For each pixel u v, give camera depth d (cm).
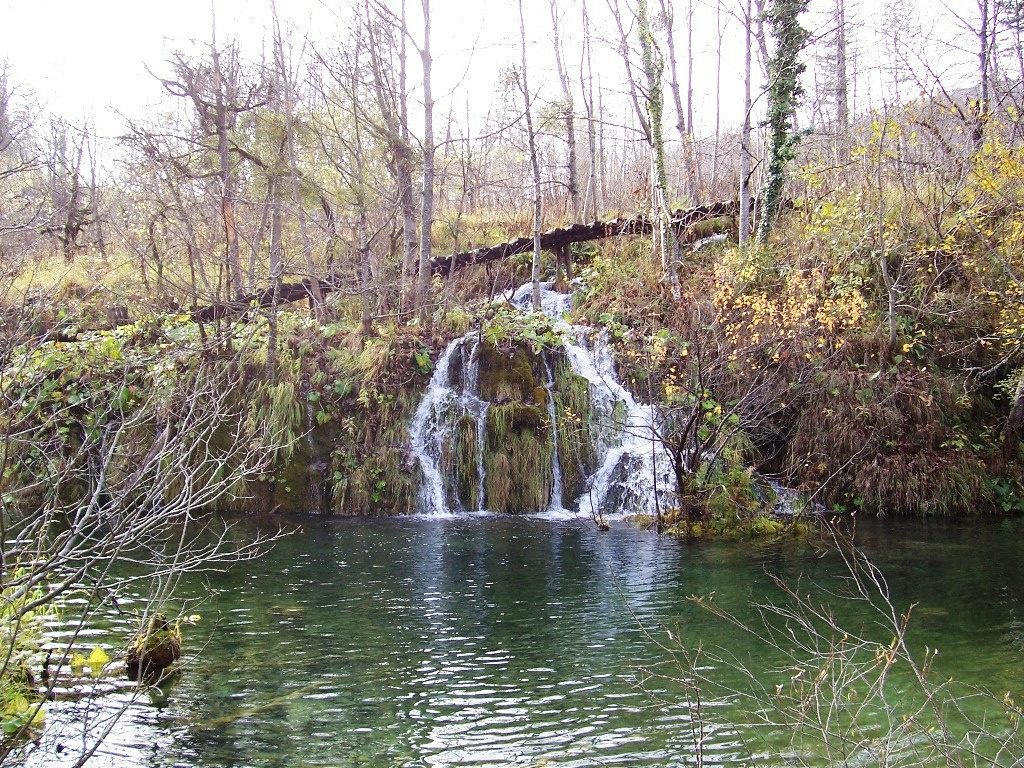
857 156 1523
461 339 1555
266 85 1809
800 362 1362
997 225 1419
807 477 1334
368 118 1717
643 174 2280
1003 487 1328
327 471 1444
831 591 850
